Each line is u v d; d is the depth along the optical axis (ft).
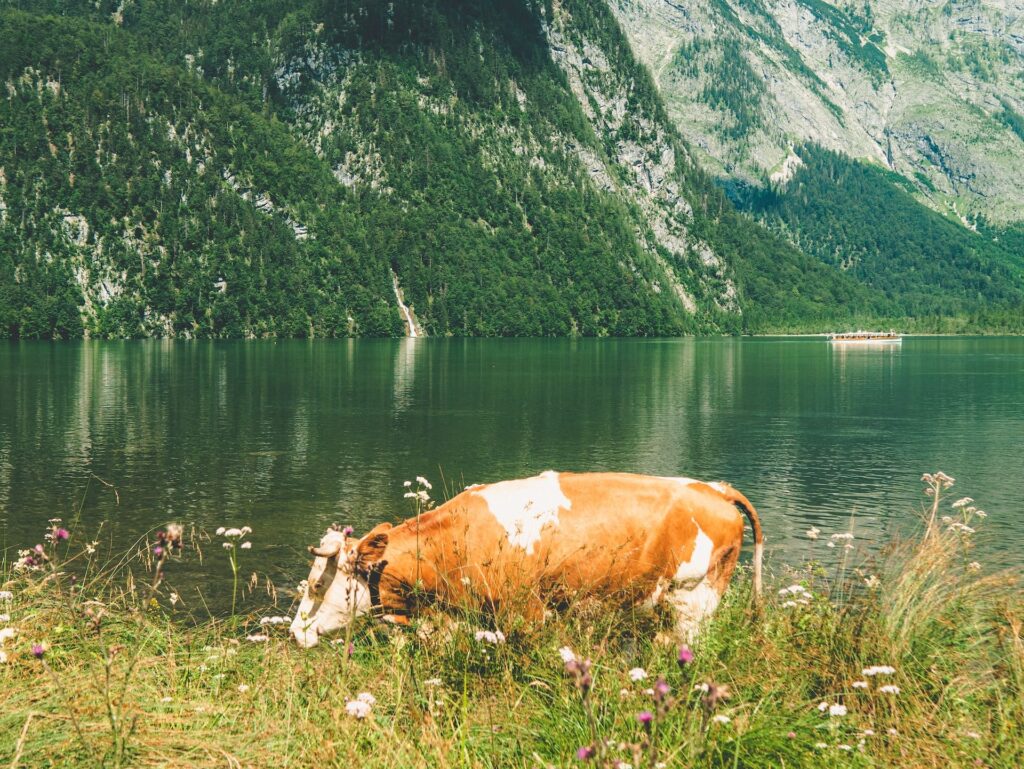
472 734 18.44
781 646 20.72
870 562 24.34
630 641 21.71
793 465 71.72
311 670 20.51
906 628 20.59
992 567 35.35
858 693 19.26
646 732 17.12
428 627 21.61
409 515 50.24
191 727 18.43
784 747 17.79
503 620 21.12
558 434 91.25
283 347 395.34
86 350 346.54
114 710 18.44
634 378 190.19
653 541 21.43
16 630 21.35
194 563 38.32
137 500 54.75
